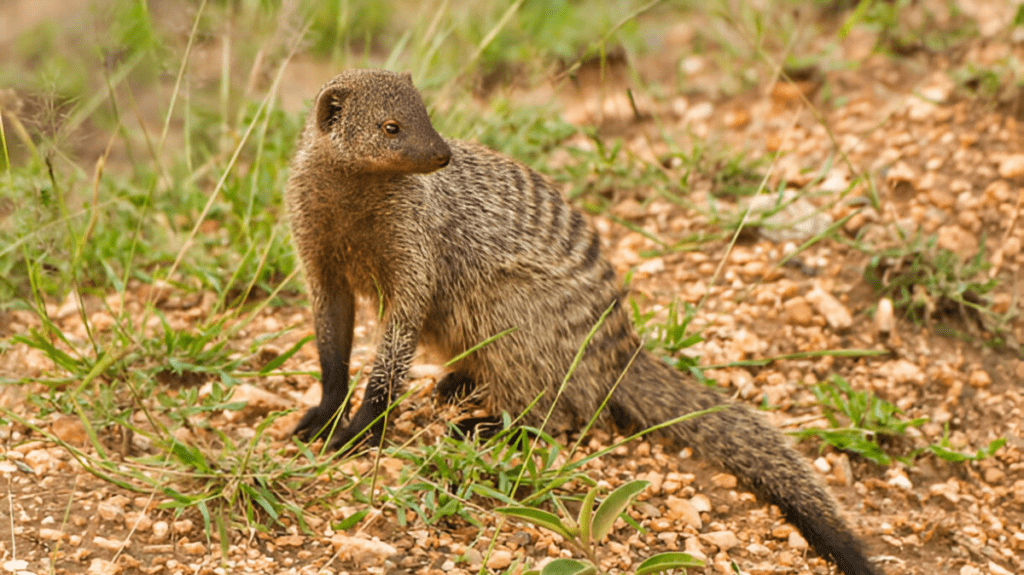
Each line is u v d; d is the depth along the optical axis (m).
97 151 11.67
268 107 9.30
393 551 6.09
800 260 9.67
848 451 7.78
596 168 10.78
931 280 9.08
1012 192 9.99
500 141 10.89
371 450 6.78
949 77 11.41
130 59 10.34
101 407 7.01
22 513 6.08
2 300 8.64
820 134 11.18
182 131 12.38
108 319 8.56
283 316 8.90
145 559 5.89
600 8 13.95
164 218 10.11
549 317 7.54
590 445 7.54
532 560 6.16
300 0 11.48
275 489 6.51
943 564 6.84
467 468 6.68
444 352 7.85
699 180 10.81
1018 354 8.79
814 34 13.14
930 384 8.51
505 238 7.43
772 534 6.88
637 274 9.65
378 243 7.02
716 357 8.69
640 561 6.44
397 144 6.40
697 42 13.84
